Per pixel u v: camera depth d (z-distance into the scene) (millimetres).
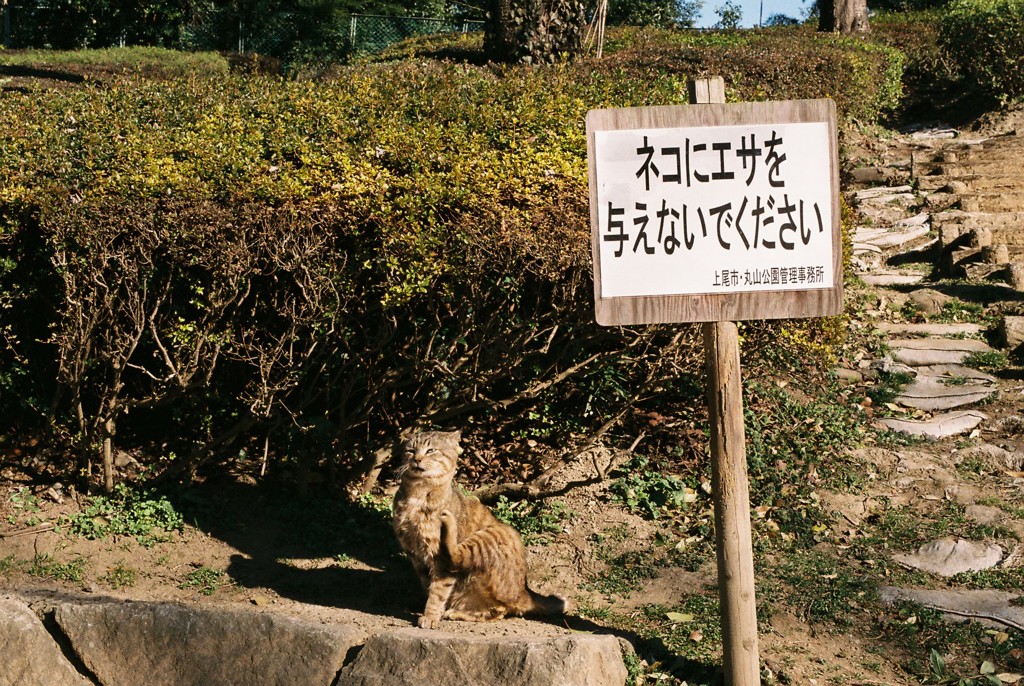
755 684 4516
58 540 6129
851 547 6246
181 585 5770
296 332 6363
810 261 4254
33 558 5992
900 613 5426
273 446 7074
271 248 5992
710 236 4270
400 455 6793
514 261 5957
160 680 4938
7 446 6984
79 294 6082
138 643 5012
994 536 6246
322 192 6293
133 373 6902
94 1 23109
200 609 5031
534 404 7008
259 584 5785
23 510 6391
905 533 6359
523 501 6629
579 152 7070
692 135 4266
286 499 6703
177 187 6215
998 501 6711
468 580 5242
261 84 9578
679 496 6730
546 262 5852
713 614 5457
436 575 5223
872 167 14242
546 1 15273
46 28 23281
